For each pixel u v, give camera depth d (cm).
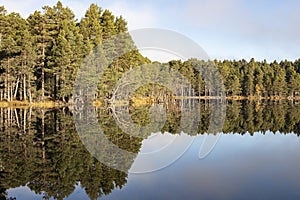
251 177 795
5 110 2884
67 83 3566
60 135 1460
